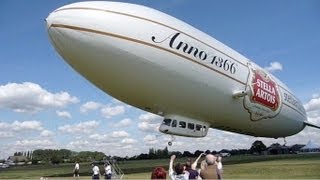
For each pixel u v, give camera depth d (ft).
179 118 122.31
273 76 164.14
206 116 129.08
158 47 100.94
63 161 528.63
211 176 42.70
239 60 134.92
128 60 98.22
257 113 147.23
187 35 109.19
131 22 97.55
